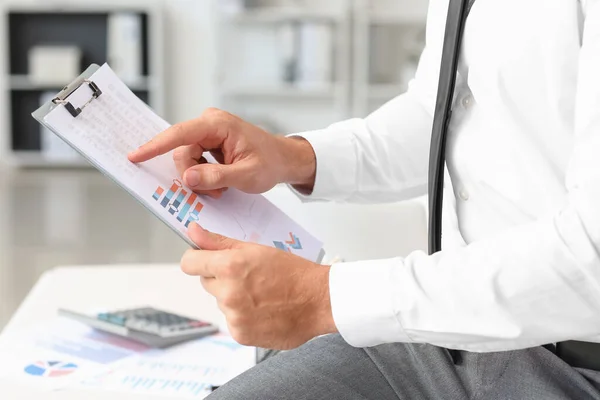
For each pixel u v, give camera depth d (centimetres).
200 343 139
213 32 589
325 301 81
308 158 116
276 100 599
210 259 81
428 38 114
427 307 77
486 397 92
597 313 73
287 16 561
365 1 559
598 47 76
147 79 599
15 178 569
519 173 90
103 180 566
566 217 73
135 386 120
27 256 353
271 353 127
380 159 120
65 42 620
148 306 152
